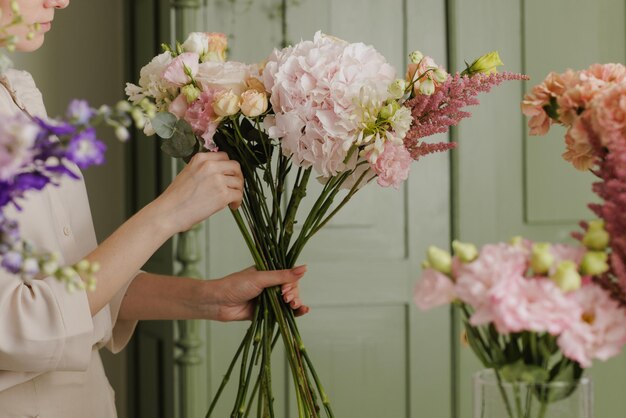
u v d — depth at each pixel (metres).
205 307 1.71
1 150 0.81
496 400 1.12
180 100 1.54
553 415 1.10
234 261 2.99
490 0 3.15
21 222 1.50
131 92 1.59
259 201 1.61
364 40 3.07
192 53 1.53
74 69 3.57
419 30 3.10
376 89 1.44
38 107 1.70
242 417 1.55
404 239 3.11
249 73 1.55
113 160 3.66
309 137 1.46
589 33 3.23
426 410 3.12
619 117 1.16
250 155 1.59
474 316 1.05
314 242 3.03
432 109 1.48
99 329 1.66
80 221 1.72
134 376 3.63
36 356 1.41
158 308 1.75
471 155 3.14
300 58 1.47
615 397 3.24
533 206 3.20
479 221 3.16
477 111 3.15
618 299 1.08
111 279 1.46
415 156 1.56
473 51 3.14
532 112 1.33
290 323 1.62
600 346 1.04
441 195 3.14
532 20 3.18
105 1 3.64
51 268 0.92
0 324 1.39
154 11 3.22
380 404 3.09
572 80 1.29
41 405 1.58
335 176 1.54
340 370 3.06
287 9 3.01
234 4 2.97
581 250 1.09
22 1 1.47
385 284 3.08
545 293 1.03
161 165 3.18
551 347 1.09
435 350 3.13
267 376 1.57
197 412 2.97
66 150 0.89
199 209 1.51
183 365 2.97
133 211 3.60
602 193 1.17
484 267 1.05
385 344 3.09
